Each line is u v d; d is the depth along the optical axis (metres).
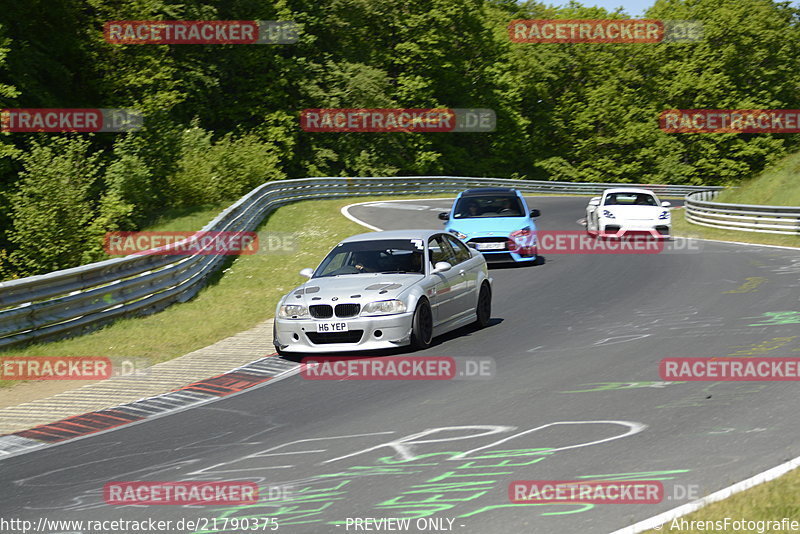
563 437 19.75
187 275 50.31
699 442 18.67
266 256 63.66
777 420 20.02
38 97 108.56
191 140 110.81
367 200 118.38
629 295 42.38
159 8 128.38
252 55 156.25
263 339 36.53
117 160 103.62
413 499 16.28
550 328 34.81
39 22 119.19
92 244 74.75
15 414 25.81
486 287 36.72
